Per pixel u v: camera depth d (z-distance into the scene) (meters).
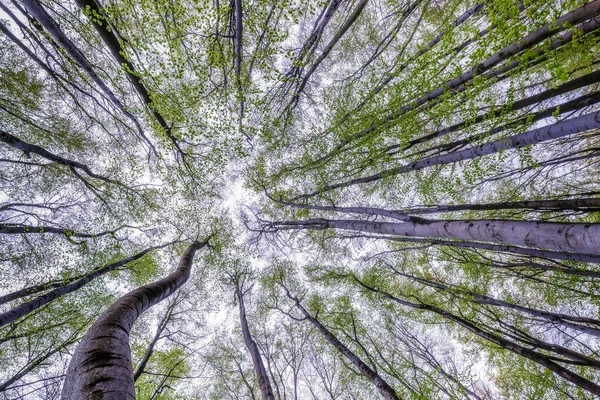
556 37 4.17
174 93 7.36
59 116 9.36
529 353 6.52
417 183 9.62
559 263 7.19
